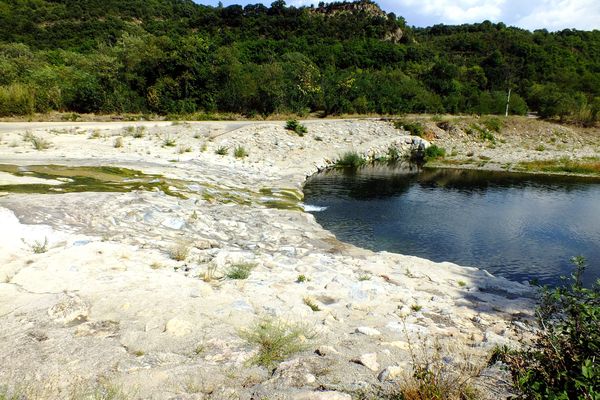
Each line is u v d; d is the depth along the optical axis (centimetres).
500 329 597
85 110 3309
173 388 379
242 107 3666
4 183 1176
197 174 1681
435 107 4716
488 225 1512
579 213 1691
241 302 588
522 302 763
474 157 3031
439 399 355
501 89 5797
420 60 6475
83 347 441
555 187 2178
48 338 454
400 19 8812
